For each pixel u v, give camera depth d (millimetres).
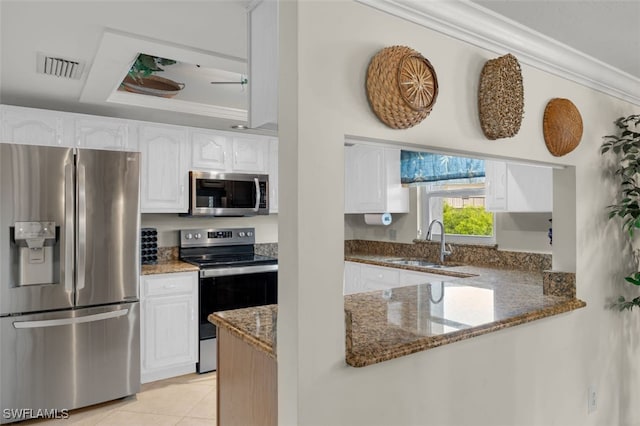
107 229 2920
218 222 4219
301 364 1199
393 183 4238
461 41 1659
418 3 1464
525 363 1909
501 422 1785
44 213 2674
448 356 1597
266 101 1524
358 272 4156
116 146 3285
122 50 2123
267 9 1530
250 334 1600
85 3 1682
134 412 2842
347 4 1327
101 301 2898
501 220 3521
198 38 2012
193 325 3484
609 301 2410
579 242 2215
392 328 1594
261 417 1555
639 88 2537
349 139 1400
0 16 1780
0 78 2537
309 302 1215
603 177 2387
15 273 2641
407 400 1458
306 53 1226
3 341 2582
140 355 3139
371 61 1362
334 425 1264
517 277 2951
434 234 4152
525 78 1942
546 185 2826
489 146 1746
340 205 1282
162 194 3523
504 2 1573
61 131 3055
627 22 1742
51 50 2135
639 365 2627
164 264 3701
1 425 2604
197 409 2889
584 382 2221
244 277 3729
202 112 3355
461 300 2109
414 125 1454
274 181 4148
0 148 2549
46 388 2711
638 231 2650
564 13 1666
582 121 2166
